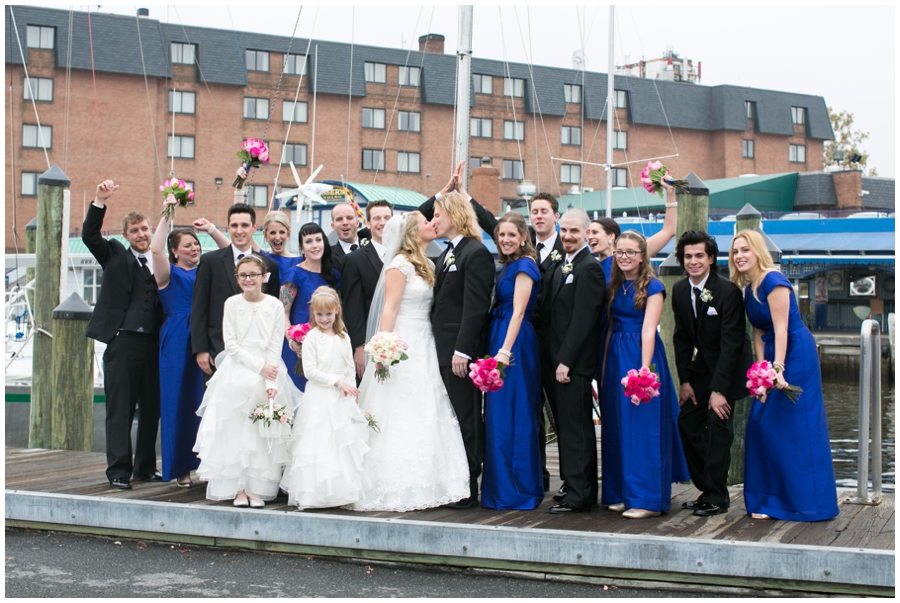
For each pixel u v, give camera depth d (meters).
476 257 5.78
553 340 5.82
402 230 6.03
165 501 5.85
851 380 26.27
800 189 39.28
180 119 43.50
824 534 5.10
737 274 5.71
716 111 53.34
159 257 6.45
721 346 5.63
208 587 4.81
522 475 5.79
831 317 32.06
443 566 5.19
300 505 5.65
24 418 11.30
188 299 6.59
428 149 48.00
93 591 4.73
